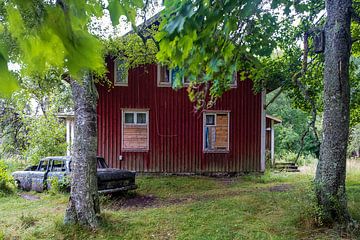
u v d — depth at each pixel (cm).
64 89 1380
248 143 1327
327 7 534
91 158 577
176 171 1298
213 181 1162
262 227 530
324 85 536
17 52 65
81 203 562
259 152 1330
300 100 865
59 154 1305
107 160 1266
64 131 1348
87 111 578
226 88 685
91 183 574
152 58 1048
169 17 225
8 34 65
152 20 903
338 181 519
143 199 852
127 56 1155
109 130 1268
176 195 905
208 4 202
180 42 220
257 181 1154
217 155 1316
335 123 520
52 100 1342
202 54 290
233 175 1315
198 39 241
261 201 703
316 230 496
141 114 1294
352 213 556
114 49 977
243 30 355
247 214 615
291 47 782
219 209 666
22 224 580
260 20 423
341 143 519
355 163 1529
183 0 206
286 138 2303
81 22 77
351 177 1123
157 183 1082
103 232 539
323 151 534
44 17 68
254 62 680
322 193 525
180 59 254
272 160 1532
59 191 892
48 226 562
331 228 498
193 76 371
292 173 1335
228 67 379
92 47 72
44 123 1316
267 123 1602
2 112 1606
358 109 987
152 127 1291
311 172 1335
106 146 1266
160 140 1295
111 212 666
